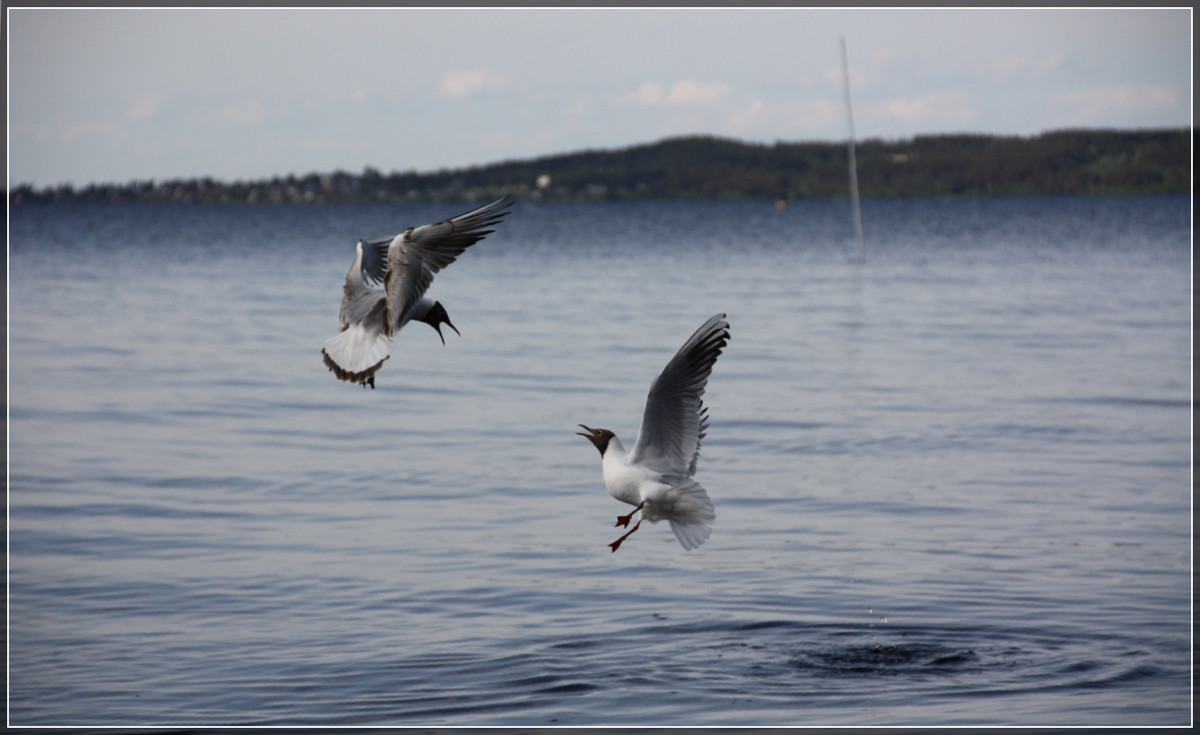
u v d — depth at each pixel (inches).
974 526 538.3
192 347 1155.9
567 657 392.2
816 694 362.3
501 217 301.0
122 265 2428.6
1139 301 1609.3
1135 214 4707.2
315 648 397.1
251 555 494.6
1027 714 341.4
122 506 569.9
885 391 895.1
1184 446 697.0
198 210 7445.9
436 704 355.3
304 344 1182.3
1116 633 411.5
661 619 425.7
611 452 313.3
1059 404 839.1
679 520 304.7
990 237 3398.1
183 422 784.3
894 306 1546.5
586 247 3075.8
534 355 1092.5
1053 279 1983.3
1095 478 622.5
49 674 371.2
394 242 301.1
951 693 365.7
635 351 1109.1
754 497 590.6
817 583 464.1
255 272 2234.3
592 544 514.9
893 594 450.3
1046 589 454.6
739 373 983.0
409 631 413.4
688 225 4685.0
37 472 638.5
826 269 2234.3
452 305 1565.0
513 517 556.4
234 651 391.9
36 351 1121.4
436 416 804.0
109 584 455.8
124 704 351.3
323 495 594.9
